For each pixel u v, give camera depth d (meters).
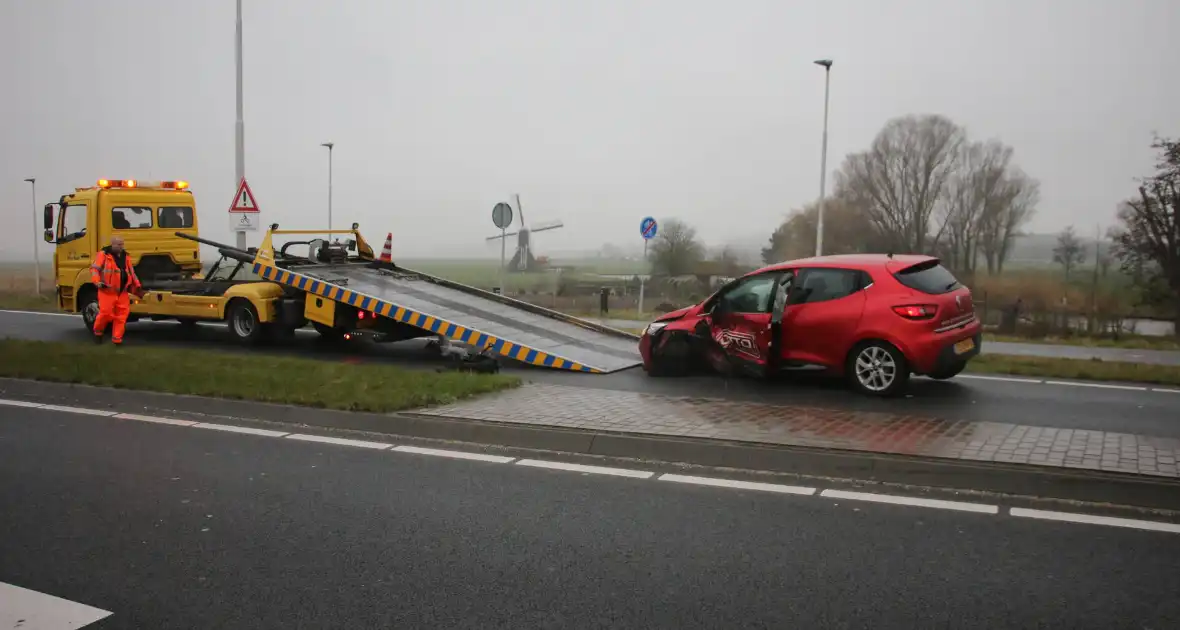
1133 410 9.70
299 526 5.79
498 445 8.09
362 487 6.69
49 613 4.46
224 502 6.31
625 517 5.97
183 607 4.54
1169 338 24.28
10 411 9.54
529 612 4.46
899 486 6.71
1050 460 6.83
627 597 4.64
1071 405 9.97
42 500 6.35
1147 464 6.71
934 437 7.70
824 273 10.72
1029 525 5.77
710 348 11.26
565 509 6.15
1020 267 42.09
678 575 4.95
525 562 5.15
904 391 10.40
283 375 10.70
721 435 7.75
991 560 5.14
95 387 10.20
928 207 54.31
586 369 11.95
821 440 7.56
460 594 4.69
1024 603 4.54
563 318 15.05
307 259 15.88
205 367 11.30
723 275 42.19
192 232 18.05
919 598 4.61
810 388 10.81
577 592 4.71
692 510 6.12
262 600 4.62
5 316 20.83
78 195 17.03
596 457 7.65
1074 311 28.45
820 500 6.35
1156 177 32.25
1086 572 4.95
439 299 14.41
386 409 8.88
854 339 10.33
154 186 17.62
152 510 6.13
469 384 10.07
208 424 8.92
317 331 17.03
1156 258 32.66
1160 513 6.03
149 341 15.97
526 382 10.91
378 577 4.93
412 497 6.44
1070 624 4.30
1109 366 12.55
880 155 55.06
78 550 5.35
